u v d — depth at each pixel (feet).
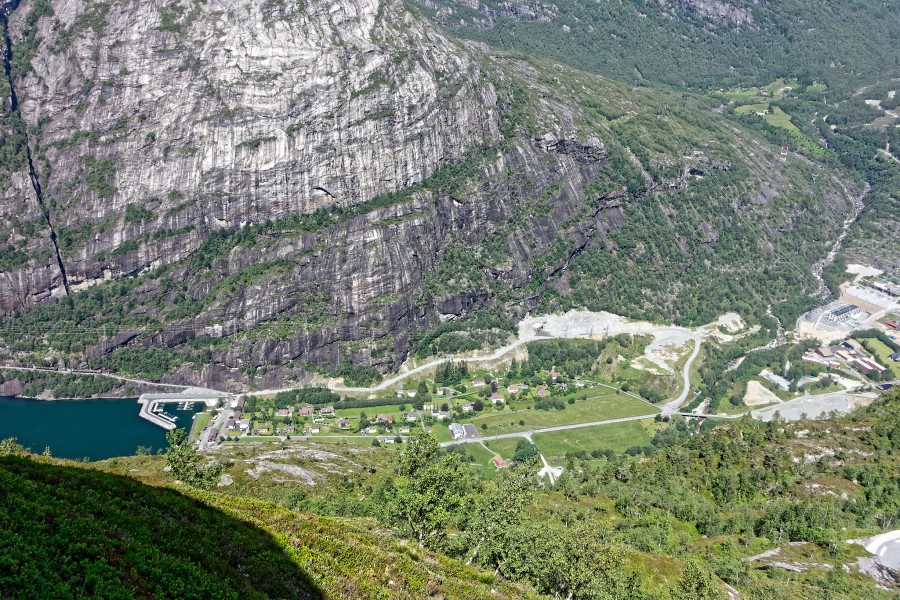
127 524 214.28
